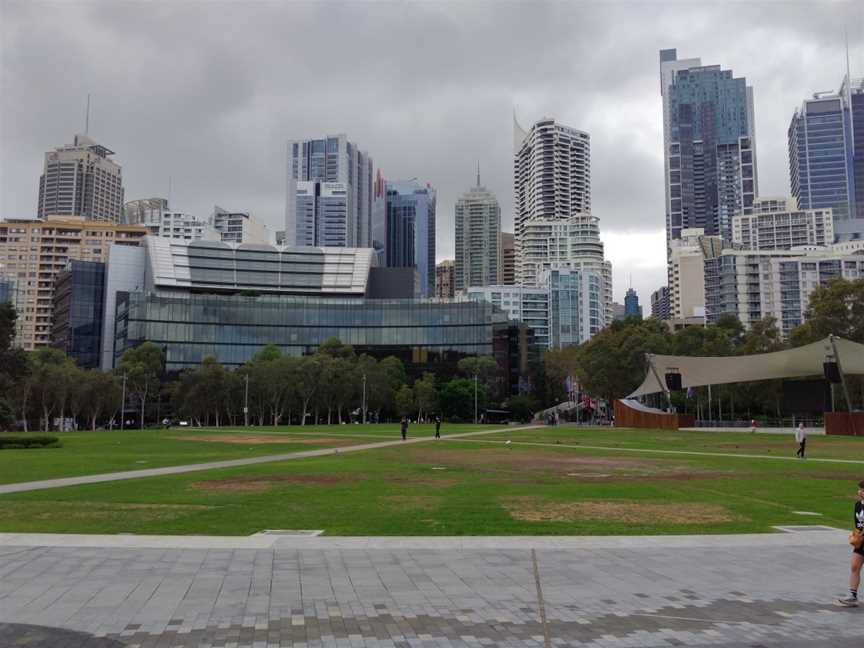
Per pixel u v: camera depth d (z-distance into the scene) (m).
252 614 8.93
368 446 48.69
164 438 62.81
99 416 123.38
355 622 8.61
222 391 110.25
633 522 16.05
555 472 28.84
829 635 8.19
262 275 182.00
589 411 135.00
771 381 97.88
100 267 168.62
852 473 28.34
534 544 13.40
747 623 8.64
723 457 37.69
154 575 10.95
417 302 151.88
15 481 25.27
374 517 16.62
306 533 14.54
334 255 189.12
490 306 149.25
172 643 7.84
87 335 164.38
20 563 11.75
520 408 139.62
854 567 9.39
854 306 85.69
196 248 177.12
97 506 18.53
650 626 8.51
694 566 11.65
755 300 178.62
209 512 17.45
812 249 185.88
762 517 16.86
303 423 112.88
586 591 10.09
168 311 142.88
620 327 115.25
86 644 7.82
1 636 8.09
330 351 134.00
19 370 58.84
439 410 128.88
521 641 7.95
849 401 65.31
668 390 78.69
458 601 9.55
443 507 18.28
